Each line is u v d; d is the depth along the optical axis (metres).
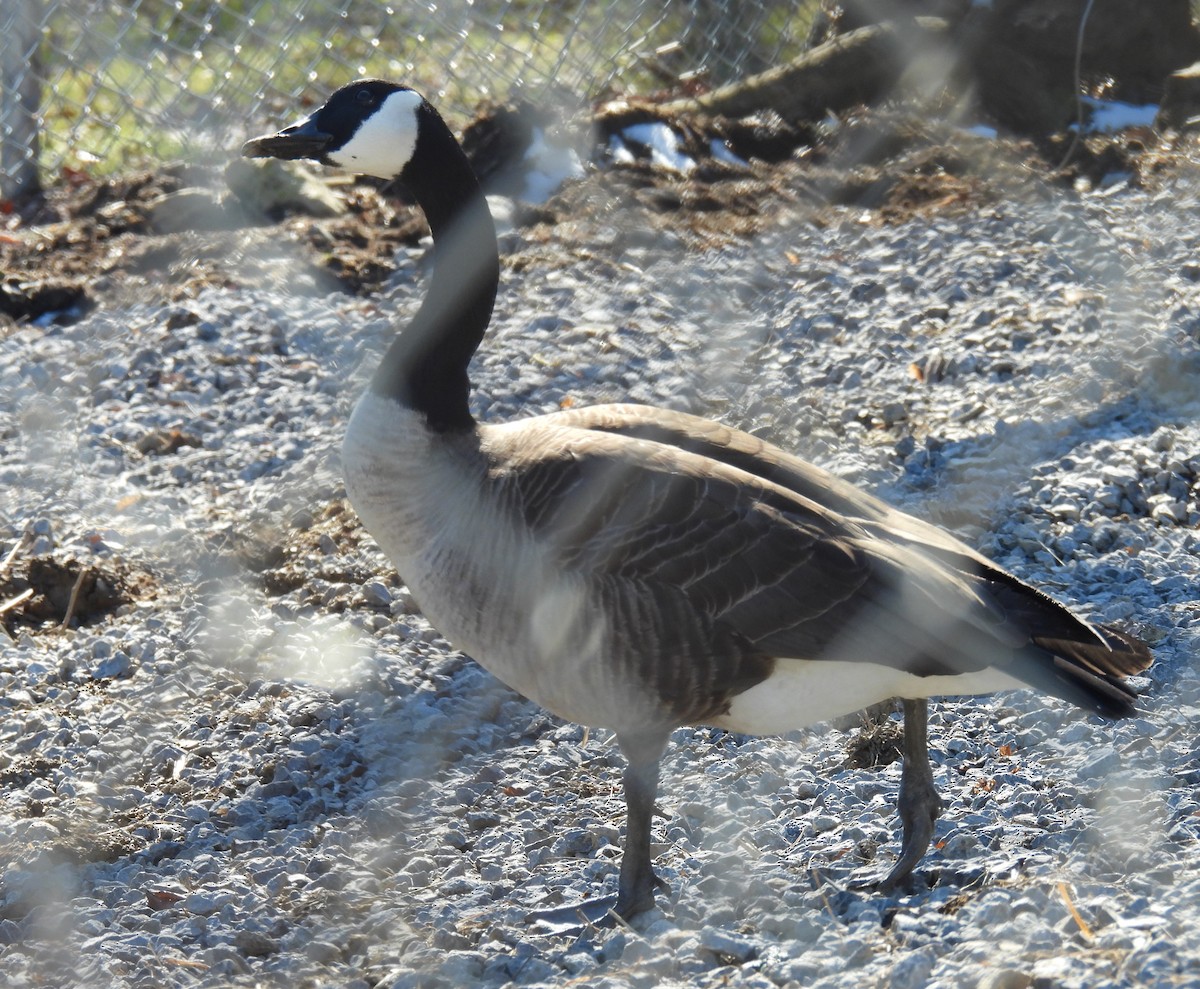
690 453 7.28
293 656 10.36
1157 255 15.19
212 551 11.81
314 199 17.56
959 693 7.01
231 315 15.42
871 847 7.64
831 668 7.00
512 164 18.42
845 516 7.23
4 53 18.38
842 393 13.30
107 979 6.97
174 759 9.33
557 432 7.36
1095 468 11.73
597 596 6.89
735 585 6.83
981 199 17.02
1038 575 10.54
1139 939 5.98
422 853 8.07
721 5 21.09
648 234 16.61
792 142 18.97
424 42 20.11
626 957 6.71
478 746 9.34
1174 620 9.71
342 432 13.42
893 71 19.00
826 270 15.64
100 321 15.55
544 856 7.96
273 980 6.92
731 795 8.38
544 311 15.02
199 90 20.80
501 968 6.82
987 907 6.45
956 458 12.05
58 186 18.94
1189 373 12.97
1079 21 18.88
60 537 12.00
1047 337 13.77
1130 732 8.57
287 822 8.59
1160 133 18.88
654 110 19.00
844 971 6.23
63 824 8.52
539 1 21.19
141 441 13.44
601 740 9.38
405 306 15.51
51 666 10.48
